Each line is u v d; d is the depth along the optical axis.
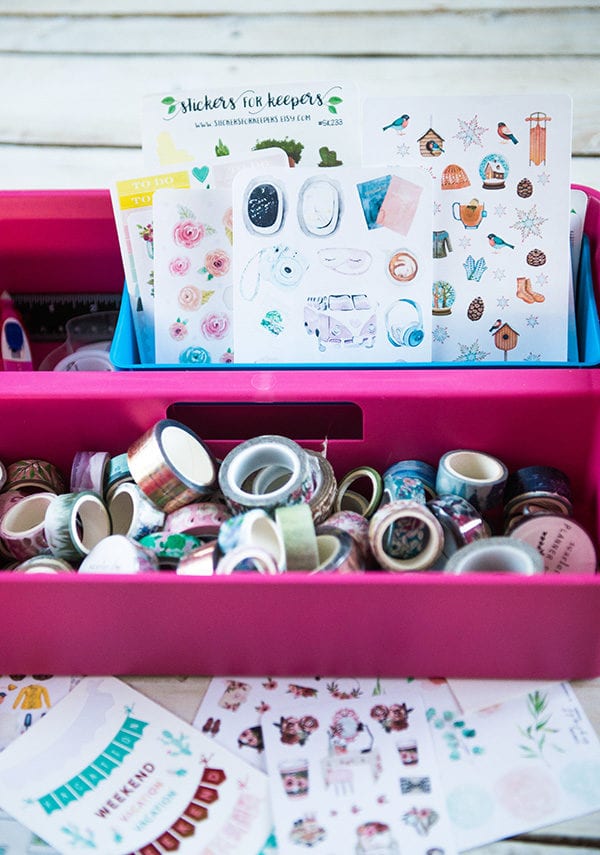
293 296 0.96
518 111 0.94
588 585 0.73
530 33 1.83
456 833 0.73
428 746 0.79
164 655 0.83
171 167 0.98
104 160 1.63
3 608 0.78
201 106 0.97
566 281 0.96
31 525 0.94
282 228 0.94
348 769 0.77
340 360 0.97
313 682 0.85
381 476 0.94
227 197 0.97
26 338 1.14
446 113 0.95
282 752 0.79
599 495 0.90
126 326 0.99
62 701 0.84
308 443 0.95
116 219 0.99
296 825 0.73
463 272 0.97
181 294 0.99
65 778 0.78
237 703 0.83
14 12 1.93
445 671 0.84
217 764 0.78
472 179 0.95
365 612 0.78
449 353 0.98
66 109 1.73
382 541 0.83
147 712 0.83
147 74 1.79
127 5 1.94
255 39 1.85
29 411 0.91
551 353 0.97
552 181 0.95
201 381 0.89
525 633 0.79
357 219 0.94
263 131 0.98
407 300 0.95
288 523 0.81
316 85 0.96
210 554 0.81
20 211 1.06
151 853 0.72
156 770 0.78
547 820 0.74
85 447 0.95
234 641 0.81
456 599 0.76
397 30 1.85
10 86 1.78
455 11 1.88
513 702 0.83
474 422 0.91
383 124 0.95
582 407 0.89
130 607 0.78
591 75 1.73
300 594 0.76
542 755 0.78
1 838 0.74
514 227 0.96
